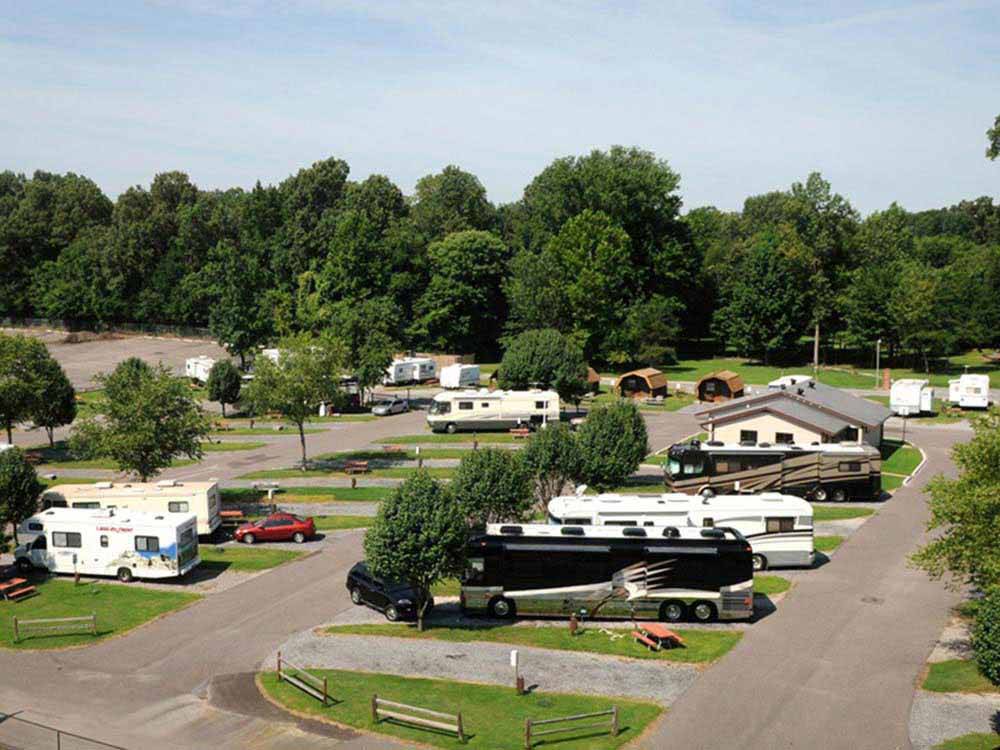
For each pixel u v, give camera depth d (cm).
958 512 3148
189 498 5028
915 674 3206
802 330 12988
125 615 3909
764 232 15100
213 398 9562
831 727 2811
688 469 5859
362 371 9681
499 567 3853
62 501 5016
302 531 5062
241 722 2892
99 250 16425
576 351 9038
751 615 3791
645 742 2722
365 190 15588
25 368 7325
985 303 12406
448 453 7431
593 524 4416
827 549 4762
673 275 13500
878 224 14038
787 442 6412
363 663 3375
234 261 12206
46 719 2928
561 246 12331
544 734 2775
